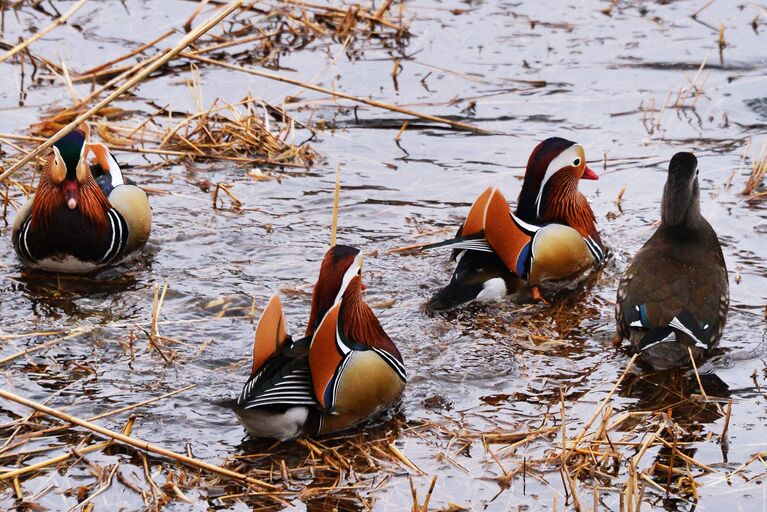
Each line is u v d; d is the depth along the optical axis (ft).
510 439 30.81
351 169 50.83
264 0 68.54
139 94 57.31
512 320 38.45
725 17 68.44
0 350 34.73
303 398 29.63
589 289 41.27
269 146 52.16
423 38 65.21
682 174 35.45
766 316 37.99
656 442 30.81
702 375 34.60
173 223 45.21
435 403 32.76
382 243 43.96
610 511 27.53
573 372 34.81
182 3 69.05
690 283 34.76
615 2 71.10
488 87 59.16
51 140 36.60
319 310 30.94
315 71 60.75
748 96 57.72
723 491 28.48
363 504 27.86
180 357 34.76
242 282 40.37
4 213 44.96
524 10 69.82
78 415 31.27
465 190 48.78
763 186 48.44
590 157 51.80
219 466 29.32
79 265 40.60
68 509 27.27
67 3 68.18
